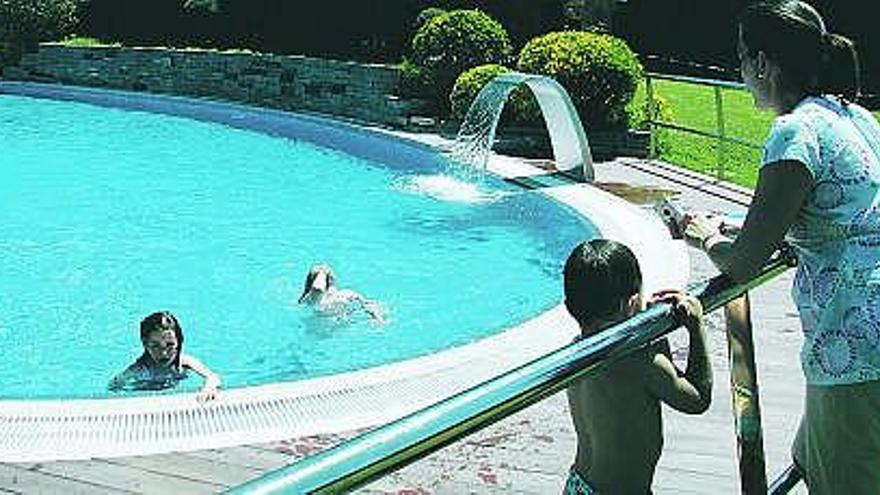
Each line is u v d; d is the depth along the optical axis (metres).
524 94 14.97
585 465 2.80
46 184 13.29
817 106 2.62
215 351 7.61
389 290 9.05
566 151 13.17
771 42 2.68
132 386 6.74
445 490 4.51
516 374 1.70
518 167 13.58
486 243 10.49
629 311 2.72
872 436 2.63
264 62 19.19
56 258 9.98
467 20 16.66
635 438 2.69
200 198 12.59
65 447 4.87
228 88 19.81
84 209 11.98
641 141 14.63
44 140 16.38
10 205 12.12
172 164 14.68
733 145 15.17
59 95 20.66
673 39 22.30
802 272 2.69
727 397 5.61
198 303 8.70
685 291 2.37
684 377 2.64
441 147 14.61
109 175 13.90
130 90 20.94
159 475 4.61
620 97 14.69
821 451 2.71
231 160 14.95
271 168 14.41
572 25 20.64
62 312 8.45
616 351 1.94
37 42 22.05
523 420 5.33
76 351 7.59
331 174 13.97
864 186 2.58
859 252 2.60
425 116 16.84
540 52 14.95
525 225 11.12
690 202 11.58
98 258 10.00
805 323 2.70
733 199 11.72
